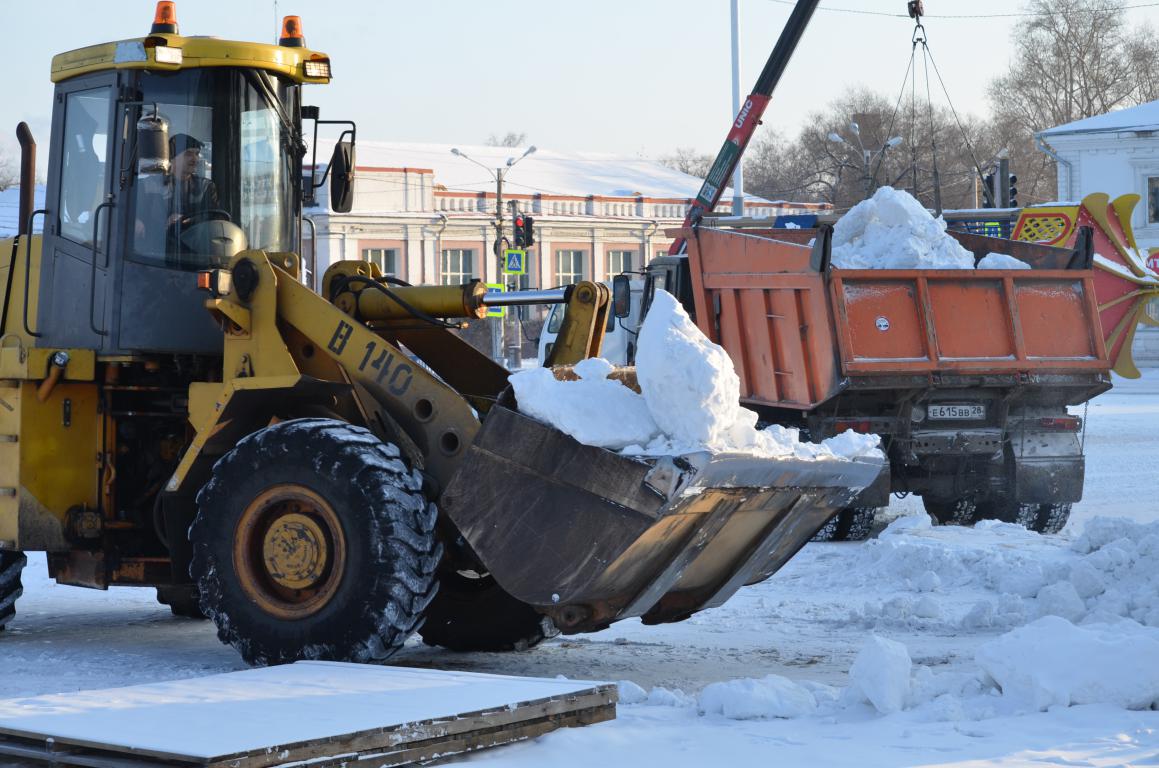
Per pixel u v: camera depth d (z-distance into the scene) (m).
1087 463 25.38
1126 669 7.51
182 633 11.72
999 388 17.22
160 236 10.73
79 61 10.95
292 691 7.37
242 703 7.04
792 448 8.83
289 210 11.25
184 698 7.18
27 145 11.98
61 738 6.29
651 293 20.56
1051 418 17.77
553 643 10.88
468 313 10.34
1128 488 21.97
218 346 10.76
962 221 25.70
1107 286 21.11
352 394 9.56
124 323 10.69
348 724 6.49
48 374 10.64
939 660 9.88
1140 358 62.66
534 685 7.57
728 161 28.83
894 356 16.62
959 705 7.42
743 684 7.70
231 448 9.82
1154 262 62.38
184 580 10.04
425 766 6.56
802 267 16.91
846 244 17.80
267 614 9.07
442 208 69.00
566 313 10.34
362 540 8.77
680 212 75.88
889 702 7.48
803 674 9.50
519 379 8.50
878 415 17.12
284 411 9.83
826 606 12.65
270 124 11.12
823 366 16.66
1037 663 7.64
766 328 17.75
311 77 11.26
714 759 6.62
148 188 10.74
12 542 10.68
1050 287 17.45
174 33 10.93
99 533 10.91
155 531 11.05
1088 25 97.12
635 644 10.82
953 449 17.12
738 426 8.36
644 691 8.14
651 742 6.98
